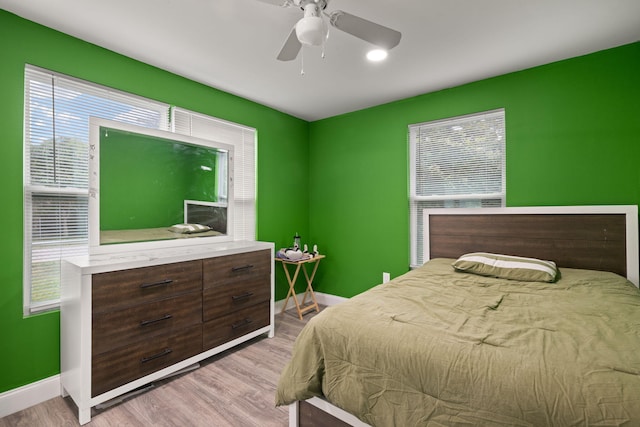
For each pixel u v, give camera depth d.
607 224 2.22
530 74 2.56
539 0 1.71
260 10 1.81
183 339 2.16
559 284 1.91
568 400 0.84
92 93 2.19
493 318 1.37
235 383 2.10
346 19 1.43
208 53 2.32
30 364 1.90
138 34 2.06
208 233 2.80
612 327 1.23
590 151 2.33
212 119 2.98
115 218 2.17
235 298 2.53
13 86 1.84
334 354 1.31
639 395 0.81
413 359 1.11
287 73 2.66
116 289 1.82
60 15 1.85
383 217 3.47
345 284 3.78
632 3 1.73
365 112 3.59
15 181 1.85
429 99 3.11
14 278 1.85
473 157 2.91
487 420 0.93
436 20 1.90
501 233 2.63
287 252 3.37
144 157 2.34
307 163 4.09
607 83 2.27
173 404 1.87
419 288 1.87
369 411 1.17
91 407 1.75
